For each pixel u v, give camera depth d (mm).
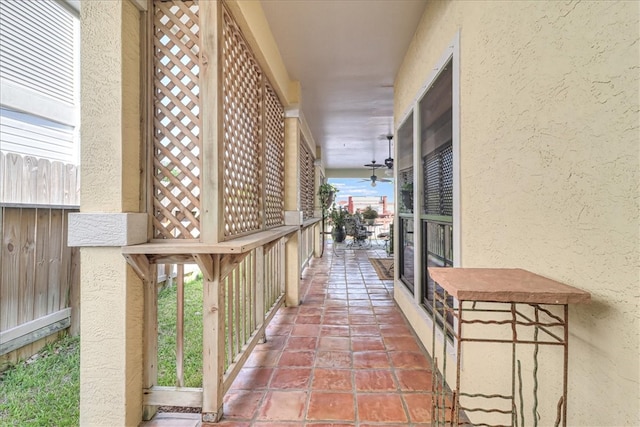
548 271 1085
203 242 1723
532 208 1181
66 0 4273
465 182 1808
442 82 2307
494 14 1468
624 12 790
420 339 2785
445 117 2244
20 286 2402
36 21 4000
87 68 1588
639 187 753
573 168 970
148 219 1735
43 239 2588
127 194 1627
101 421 1584
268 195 3232
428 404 1888
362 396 1971
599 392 860
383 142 7887
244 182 2422
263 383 2125
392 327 3195
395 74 3883
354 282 5273
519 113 1266
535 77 1161
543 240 1113
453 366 1973
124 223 1568
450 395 1953
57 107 4262
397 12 2652
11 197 2789
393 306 3932
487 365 1518
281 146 3889
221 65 1819
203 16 1744
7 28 3684
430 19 2467
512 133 1318
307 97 4676
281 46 3193
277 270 3615
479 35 1628
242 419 1753
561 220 1021
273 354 2570
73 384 2059
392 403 1897
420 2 2529
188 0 1777
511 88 1325
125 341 1587
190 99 1756
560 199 1026
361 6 2568
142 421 1721
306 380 2164
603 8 853
